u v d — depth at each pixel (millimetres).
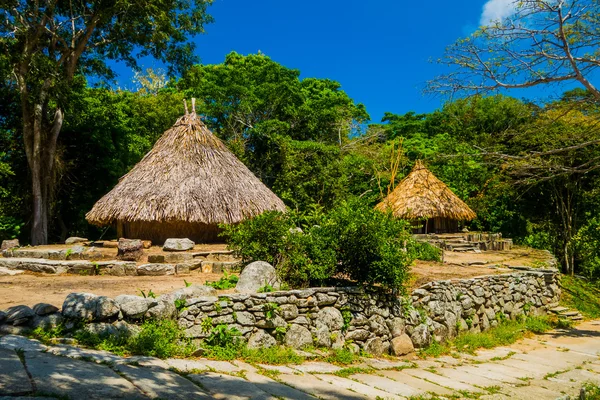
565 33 10008
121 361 4555
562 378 7230
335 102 28969
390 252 7641
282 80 27594
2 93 17906
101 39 19234
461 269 12055
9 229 17141
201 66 28594
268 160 25641
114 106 22578
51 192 18828
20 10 16250
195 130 12641
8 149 20672
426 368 7059
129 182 11594
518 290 11859
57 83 16344
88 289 7449
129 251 9781
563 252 18266
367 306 7582
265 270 7109
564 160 16047
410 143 27188
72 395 3426
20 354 4188
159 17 16469
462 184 21047
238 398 4180
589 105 11430
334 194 22688
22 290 7277
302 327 6691
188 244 10367
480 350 8961
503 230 20906
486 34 10352
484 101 19266
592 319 12891
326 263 7359
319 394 4809
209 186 11305
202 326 5879
